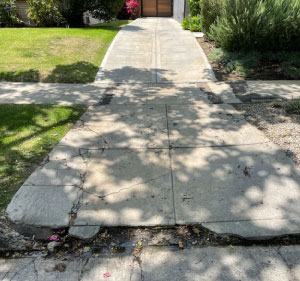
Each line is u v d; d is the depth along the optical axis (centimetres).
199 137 444
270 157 383
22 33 1090
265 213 293
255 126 472
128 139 442
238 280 231
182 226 285
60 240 273
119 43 1036
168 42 1059
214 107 561
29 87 679
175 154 400
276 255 254
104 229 283
